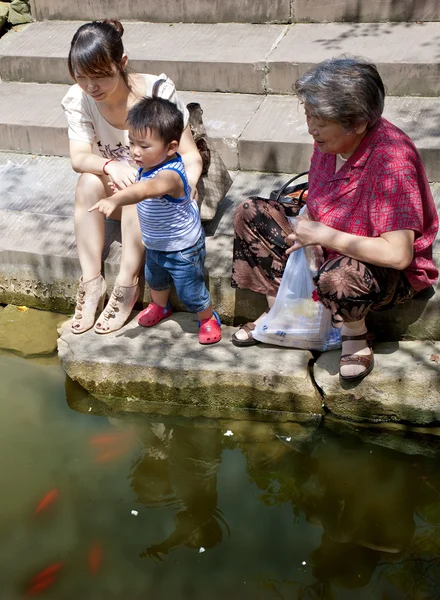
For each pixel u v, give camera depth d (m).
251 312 3.75
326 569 2.88
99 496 3.19
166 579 2.84
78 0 5.42
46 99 5.01
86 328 3.78
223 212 4.10
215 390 3.53
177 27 5.28
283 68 4.69
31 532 3.04
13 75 5.25
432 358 3.42
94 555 2.94
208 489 3.24
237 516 3.11
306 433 3.47
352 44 4.77
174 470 3.32
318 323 3.46
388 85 4.58
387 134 2.90
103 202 3.02
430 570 2.87
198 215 3.47
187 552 2.95
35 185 4.50
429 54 4.54
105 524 3.07
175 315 3.86
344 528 3.06
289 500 3.18
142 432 3.52
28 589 2.82
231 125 4.52
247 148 4.38
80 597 2.79
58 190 4.45
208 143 3.82
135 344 3.68
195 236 3.39
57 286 4.08
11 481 3.25
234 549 2.97
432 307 3.43
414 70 4.48
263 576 2.85
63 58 5.08
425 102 4.50
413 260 3.16
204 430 3.53
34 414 3.60
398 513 3.11
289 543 2.99
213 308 3.80
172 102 3.34
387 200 2.90
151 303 3.79
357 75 2.73
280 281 3.45
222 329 3.77
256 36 5.04
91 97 3.53
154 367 3.54
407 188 2.88
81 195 3.70
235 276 3.51
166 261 3.44
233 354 3.57
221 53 4.88
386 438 3.41
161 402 3.63
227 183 3.94
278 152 4.34
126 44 5.11
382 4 4.90
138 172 3.37
